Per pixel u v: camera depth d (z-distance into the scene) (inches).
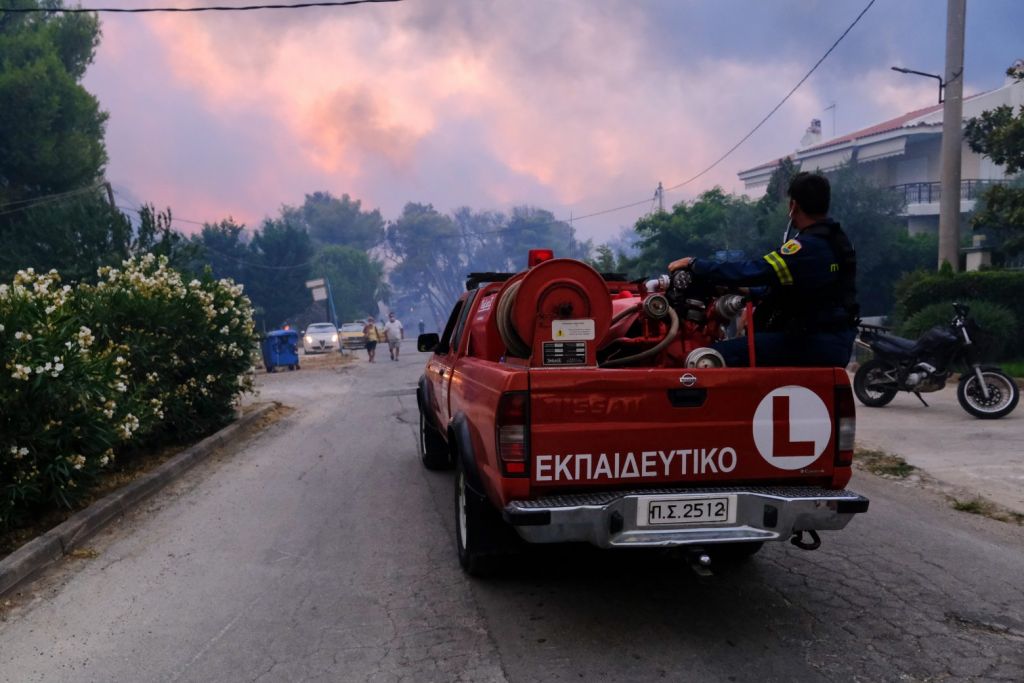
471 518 181.2
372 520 244.5
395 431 420.5
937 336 382.3
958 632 154.5
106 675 147.6
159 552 220.2
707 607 169.8
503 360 197.8
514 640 155.6
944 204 588.4
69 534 225.1
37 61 977.5
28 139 968.3
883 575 185.5
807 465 155.6
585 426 148.0
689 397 151.1
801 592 176.7
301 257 2618.1
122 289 343.9
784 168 1243.8
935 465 282.8
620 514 146.0
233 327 416.5
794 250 165.5
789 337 171.8
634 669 141.9
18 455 225.8
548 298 159.3
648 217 1422.2
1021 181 1223.5
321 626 165.5
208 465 341.7
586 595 178.2
